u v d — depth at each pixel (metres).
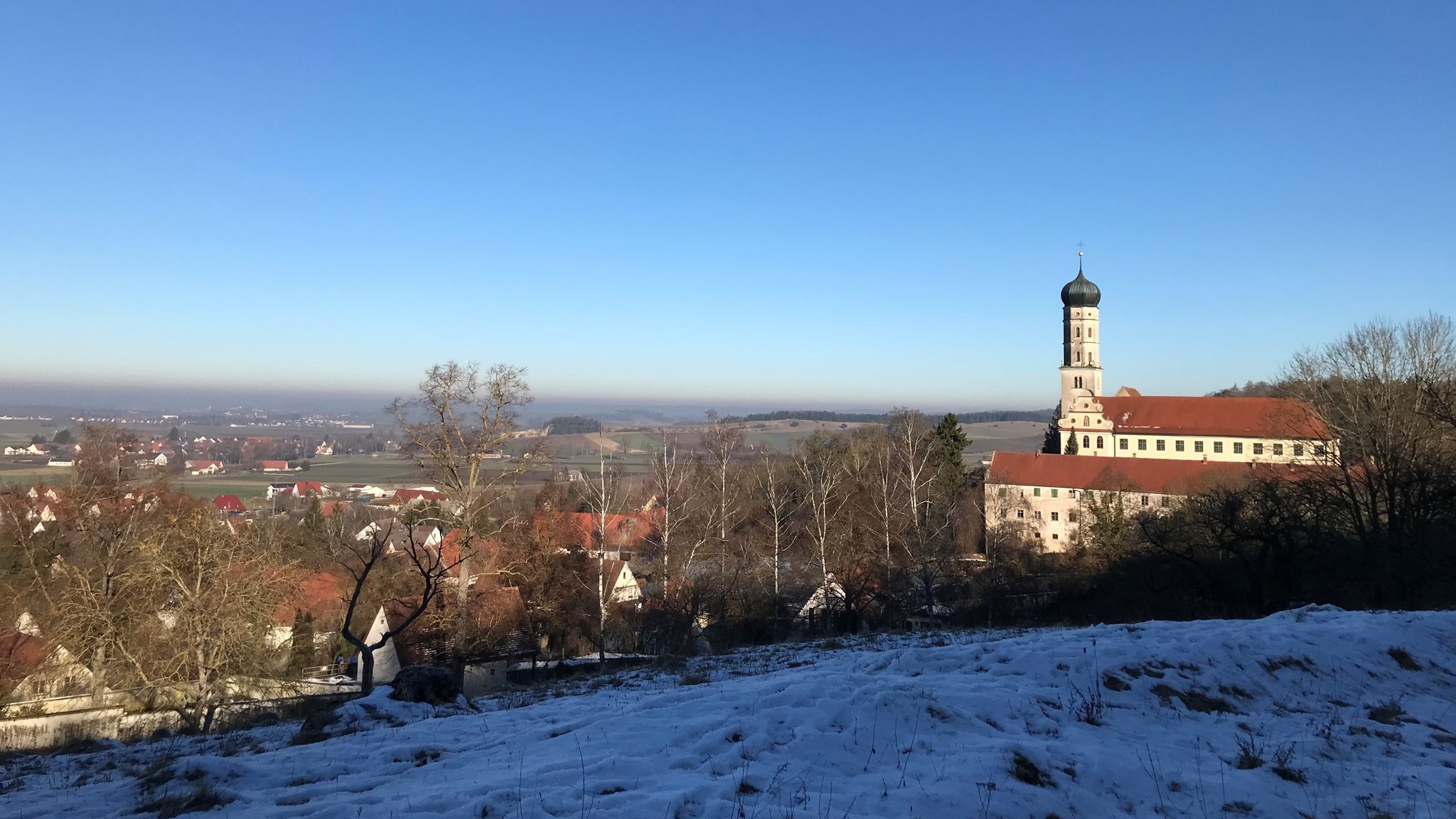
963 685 11.49
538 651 32.66
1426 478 33.59
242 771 8.77
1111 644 13.55
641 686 16.20
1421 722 11.10
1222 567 35.38
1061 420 104.56
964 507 73.69
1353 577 30.44
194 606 26.30
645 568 52.31
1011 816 7.44
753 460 74.88
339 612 44.69
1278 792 8.58
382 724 11.91
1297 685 12.70
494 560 34.03
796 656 19.17
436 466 29.17
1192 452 92.75
